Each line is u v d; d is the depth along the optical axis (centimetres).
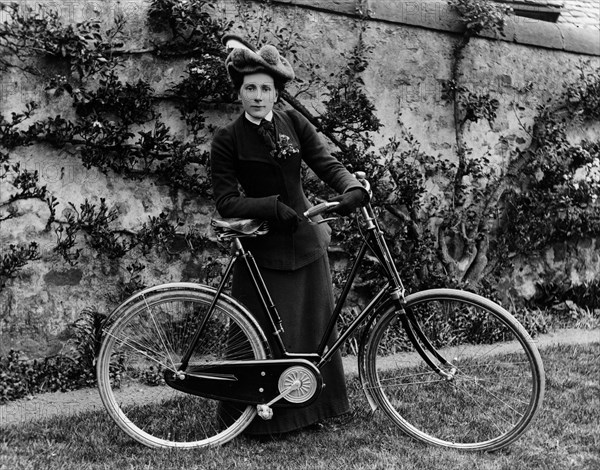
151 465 273
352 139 477
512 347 343
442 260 523
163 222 426
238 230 283
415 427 310
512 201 562
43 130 392
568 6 671
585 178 603
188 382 288
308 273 300
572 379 387
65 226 405
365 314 299
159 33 426
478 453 294
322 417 309
